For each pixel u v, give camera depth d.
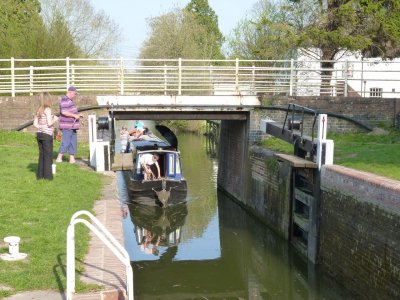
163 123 54.88
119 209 9.46
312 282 13.30
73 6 38.12
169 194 19.09
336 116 20.25
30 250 7.12
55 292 5.92
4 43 28.38
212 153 38.16
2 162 13.46
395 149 15.67
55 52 28.33
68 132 13.98
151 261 14.33
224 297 12.33
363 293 11.10
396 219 9.77
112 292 5.79
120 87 21.33
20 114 19.69
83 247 7.27
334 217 12.60
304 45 25.70
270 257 15.15
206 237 16.86
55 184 11.00
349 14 24.27
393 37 24.39
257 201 18.80
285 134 15.85
